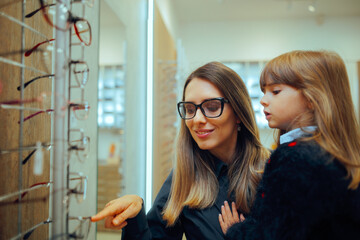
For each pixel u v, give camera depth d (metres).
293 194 0.60
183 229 1.04
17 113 0.60
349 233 0.57
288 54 0.80
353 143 0.69
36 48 0.65
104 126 1.90
